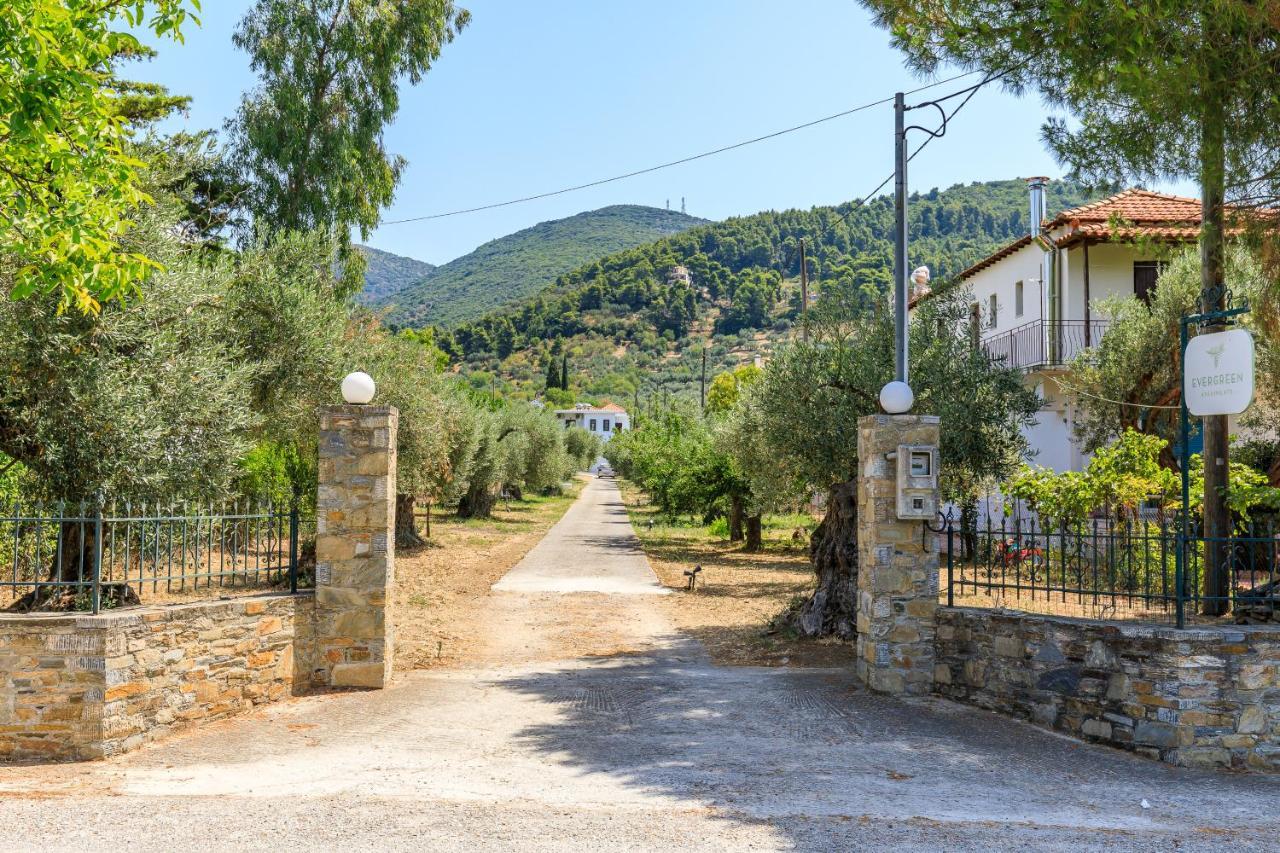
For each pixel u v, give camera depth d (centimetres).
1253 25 693
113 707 659
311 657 881
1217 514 884
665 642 1218
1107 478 1150
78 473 734
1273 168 798
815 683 932
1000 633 809
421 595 1602
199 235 1650
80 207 654
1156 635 678
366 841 470
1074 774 630
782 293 15762
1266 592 764
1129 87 730
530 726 752
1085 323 1867
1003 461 1202
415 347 2052
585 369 15312
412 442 1917
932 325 1253
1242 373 733
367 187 2280
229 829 488
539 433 4716
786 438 1259
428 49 2319
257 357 1238
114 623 661
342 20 2230
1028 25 782
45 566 878
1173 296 1564
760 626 1339
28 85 610
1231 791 600
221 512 930
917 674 880
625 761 645
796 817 516
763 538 3019
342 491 892
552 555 2450
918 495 874
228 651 777
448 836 479
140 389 745
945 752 680
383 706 819
